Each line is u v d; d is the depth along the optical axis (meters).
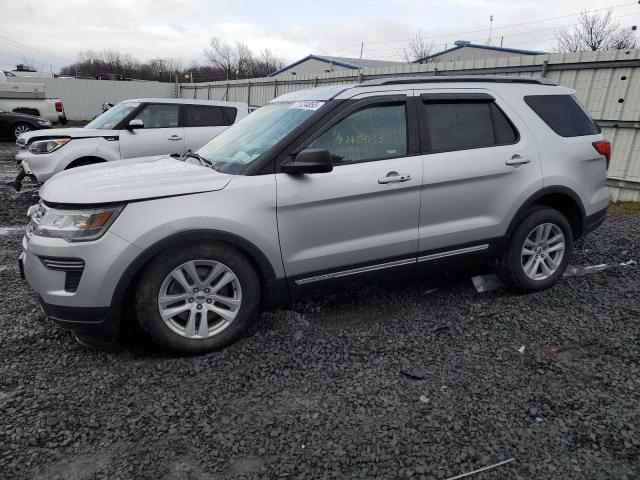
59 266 3.01
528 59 9.42
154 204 3.08
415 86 3.90
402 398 2.82
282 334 3.58
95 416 2.64
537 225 4.22
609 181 8.60
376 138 3.68
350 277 3.70
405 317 3.91
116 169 3.79
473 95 4.05
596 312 3.98
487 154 3.96
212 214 3.16
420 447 2.42
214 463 2.32
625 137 8.30
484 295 4.36
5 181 10.06
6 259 5.26
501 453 2.38
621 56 8.10
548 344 3.46
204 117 8.78
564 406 2.74
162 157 4.52
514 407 2.73
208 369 3.12
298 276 3.52
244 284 3.35
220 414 2.68
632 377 3.03
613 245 5.87
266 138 3.68
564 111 4.49
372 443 2.45
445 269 4.07
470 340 3.52
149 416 2.65
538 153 4.18
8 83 19.75
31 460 2.32
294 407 2.74
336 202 3.49
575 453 2.38
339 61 40.28
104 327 3.09
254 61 67.25
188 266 3.18
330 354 3.32
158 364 3.17
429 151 3.81
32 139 7.75
